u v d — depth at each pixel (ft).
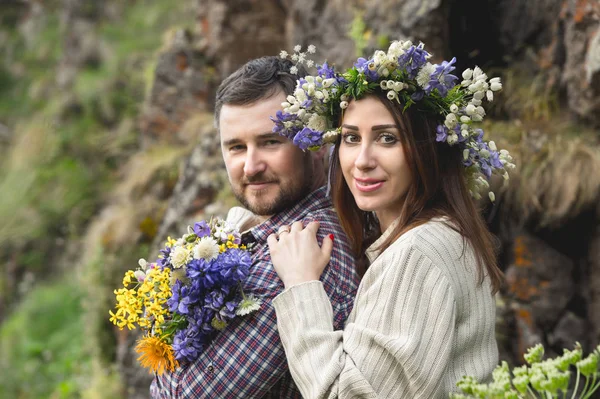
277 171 6.45
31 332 21.29
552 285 10.16
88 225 22.79
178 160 15.46
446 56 11.47
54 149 24.52
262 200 6.54
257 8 15.71
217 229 6.39
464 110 6.07
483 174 6.66
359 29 12.23
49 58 30.78
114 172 22.98
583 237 10.18
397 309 5.61
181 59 16.38
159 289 6.41
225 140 6.53
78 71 26.53
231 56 15.88
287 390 6.33
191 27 17.43
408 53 5.84
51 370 19.70
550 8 10.93
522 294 10.23
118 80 23.82
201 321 5.98
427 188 6.00
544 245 10.27
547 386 5.01
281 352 6.03
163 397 6.36
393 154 5.95
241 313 5.90
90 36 26.58
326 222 6.58
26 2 32.86
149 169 15.57
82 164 23.85
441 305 5.57
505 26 11.51
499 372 5.19
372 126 5.94
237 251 6.07
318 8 13.30
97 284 15.52
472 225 6.04
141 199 15.57
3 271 23.68
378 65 5.88
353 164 6.10
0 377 20.25
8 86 31.09
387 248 5.95
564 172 10.05
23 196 24.29
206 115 15.89
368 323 5.66
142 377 14.26
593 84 10.16
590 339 9.96
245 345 6.01
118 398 14.64
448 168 6.20
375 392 5.47
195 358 6.13
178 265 6.04
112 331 15.34
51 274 23.38
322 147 6.96
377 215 6.57
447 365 5.57
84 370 18.29
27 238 23.81
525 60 11.34
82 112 24.63
